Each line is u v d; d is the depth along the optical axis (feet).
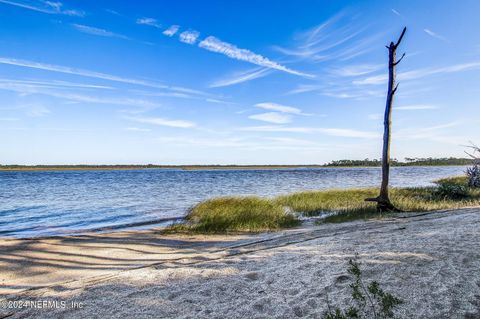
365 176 228.02
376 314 12.04
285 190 102.68
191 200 75.15
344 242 23.41
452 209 41.06
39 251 26.66
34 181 176.86
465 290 13.39
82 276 19.90
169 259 23.44
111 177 246.47
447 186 63.67
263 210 41.88
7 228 41.78
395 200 50.42
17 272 20.95
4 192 99.86
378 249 20.35
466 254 17.71
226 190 105.50
